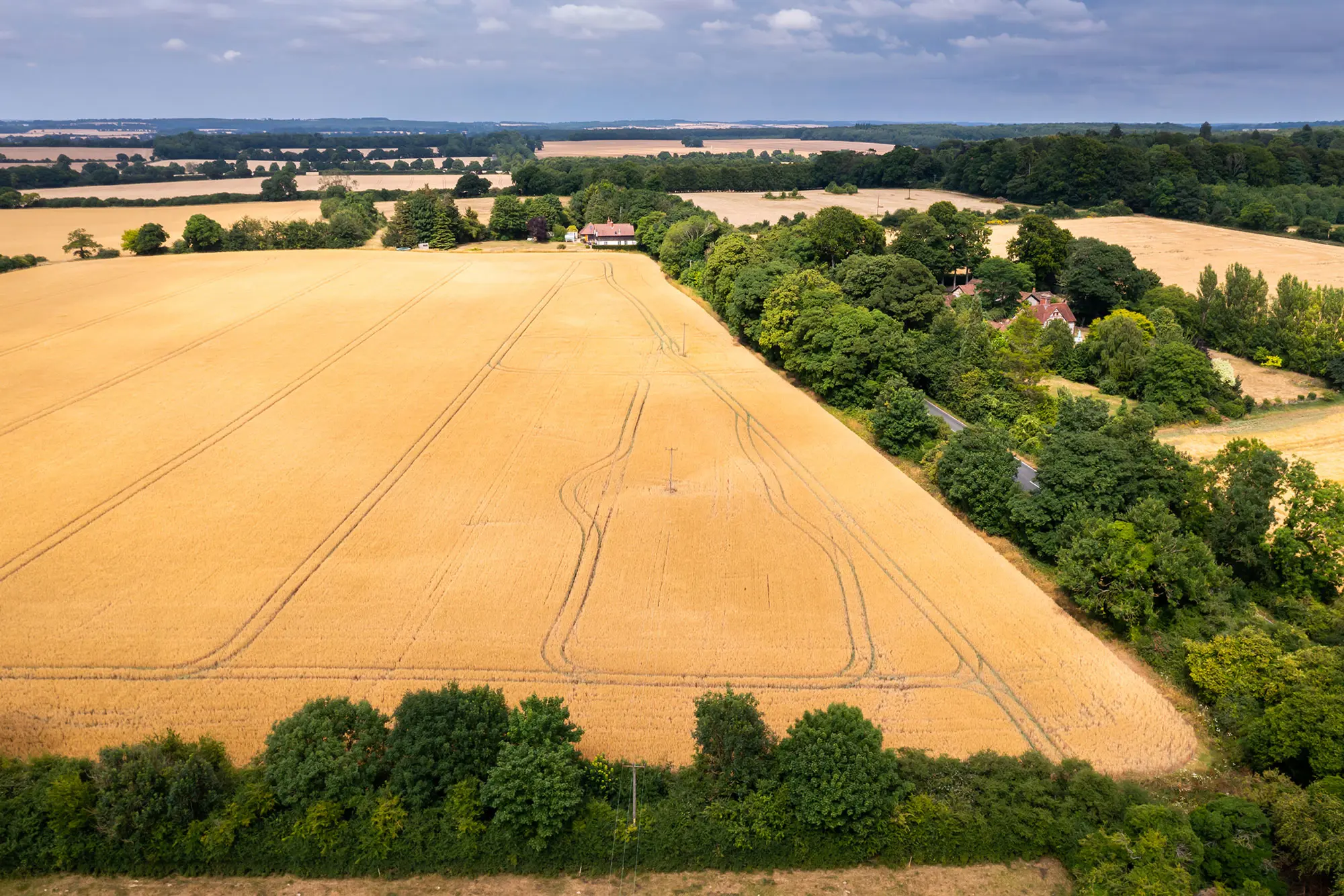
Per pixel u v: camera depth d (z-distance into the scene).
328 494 67.81
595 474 72.19
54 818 34.44
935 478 69.62
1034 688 46.81
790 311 98.56
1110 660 49.41
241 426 81.25
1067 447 61.00
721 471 73.19
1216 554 57.03
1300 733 39.09
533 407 87.44
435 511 65.38
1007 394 86.56
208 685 45.78
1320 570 55.31
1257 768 40.75
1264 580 56.47
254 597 53.88
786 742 37.38
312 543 60.38
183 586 54.91
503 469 72.88
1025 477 71.94
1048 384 101.38
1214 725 44.16
